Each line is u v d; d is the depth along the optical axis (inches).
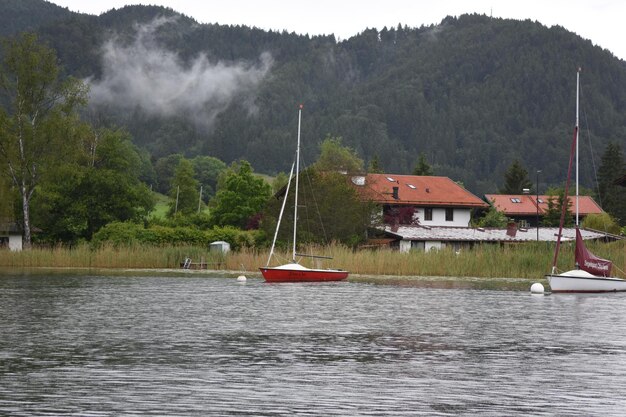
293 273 3061.0
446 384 1099.9
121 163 5482.3
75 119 4618.6
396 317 1872.5
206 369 1188.5
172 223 5413.4
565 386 1093.8
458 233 4630.9
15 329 1605.6
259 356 1304.1
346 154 6879.9
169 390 1048.8
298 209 4128.9
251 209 5580.7
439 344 1454.2
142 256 3929.6
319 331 1612.9
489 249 3398.1
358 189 5191.9
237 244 4384.8
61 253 3966.5
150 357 1285.7
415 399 1011.3
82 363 1229.1
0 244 4761.3
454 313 1977.1
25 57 4458.7
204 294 2455.7
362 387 1075.3
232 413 936.9
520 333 1617.9
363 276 3405.5
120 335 1529.3
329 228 4185.5
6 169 4414.4
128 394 1024.9
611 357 1326.3
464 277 3346.5
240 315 1889.8
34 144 4424.2
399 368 1209.4
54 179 4466.0
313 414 936.3
